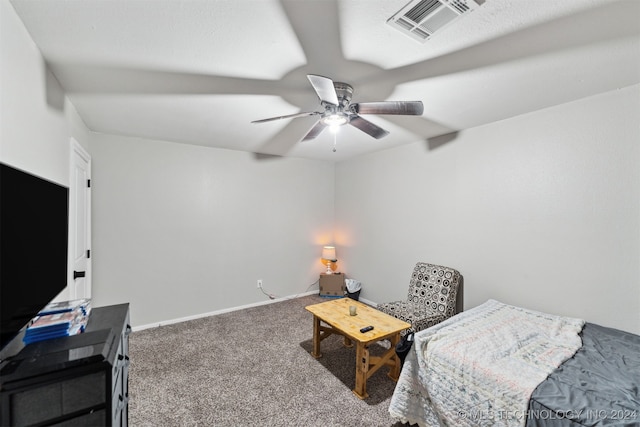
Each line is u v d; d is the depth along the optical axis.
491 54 1.53
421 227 3.36
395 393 1.82
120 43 1.41
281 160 4.25
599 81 1.86
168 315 3.38
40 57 1.46
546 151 2.32
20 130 1.24
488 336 1.86
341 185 4.66
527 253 2.45
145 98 2.07
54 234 1.30
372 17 1.23
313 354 2.61
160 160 3.31
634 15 1.22
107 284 3.02
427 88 1.95
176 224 3.42
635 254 1.92
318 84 1.47
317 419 1.82
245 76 1.76
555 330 1.94
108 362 0.97
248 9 1.18
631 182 1.93
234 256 3.85
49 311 1.24
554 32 1.34
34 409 0.88
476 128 2.81
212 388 2.12
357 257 4.34
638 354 1.62
